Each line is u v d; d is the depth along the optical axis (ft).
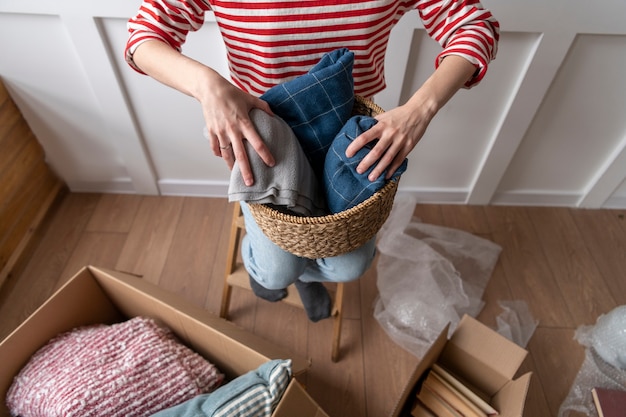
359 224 2.08
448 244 4.97
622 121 4.50
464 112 4.45
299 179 2.11
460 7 2.35
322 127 2.29
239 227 3.84
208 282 4.66
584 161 4.97
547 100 4.34
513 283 4.71
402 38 3.72
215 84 2.07
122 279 3.40
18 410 3.16
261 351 3.08
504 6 3.51
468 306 4.45
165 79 2.25
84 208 5.32
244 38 2.36
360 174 2.10
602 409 3.41
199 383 3.28
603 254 5.00
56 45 3.96
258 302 4.50
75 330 3.43
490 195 5.35
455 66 2.26
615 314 4.05
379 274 4.62
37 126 4.74
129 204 5.38
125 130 4.66
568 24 3.60
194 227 5.15
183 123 4.64
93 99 4.45
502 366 3.39
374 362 4.09
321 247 2.19
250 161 2.04
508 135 4.56
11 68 4.16
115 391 3.04
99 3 3.56
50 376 3.11
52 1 3.54
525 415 3.80
